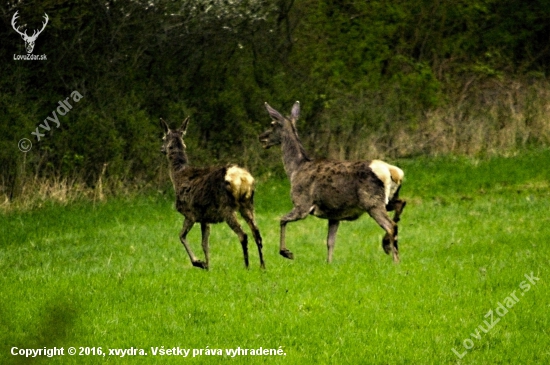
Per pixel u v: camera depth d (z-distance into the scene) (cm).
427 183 6812
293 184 4453
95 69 7031
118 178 6731
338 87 7869
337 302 3512
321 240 5206
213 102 7356
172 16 7200
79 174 6681
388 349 3012
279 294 3666
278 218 6006
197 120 7388
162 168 6975
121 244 5197
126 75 7138
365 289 3675
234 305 3547
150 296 3756
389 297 3556
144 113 7012
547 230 5069
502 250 4459
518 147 7681
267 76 7562
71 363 3011
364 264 4200
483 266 4053
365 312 3391
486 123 7812
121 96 7119
